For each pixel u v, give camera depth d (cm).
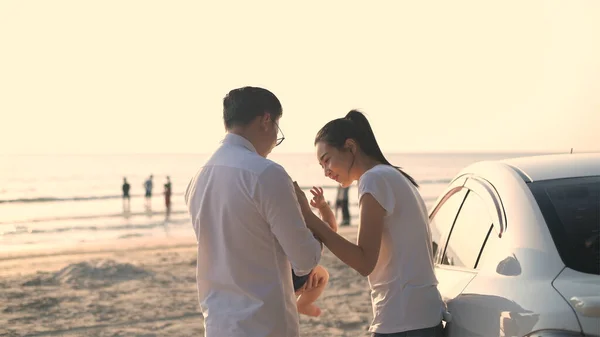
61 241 2378
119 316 903
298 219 268
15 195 5109
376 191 288
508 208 280
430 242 308
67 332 823
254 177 265
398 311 294
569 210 261
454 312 283
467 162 15888
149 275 1227
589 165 296
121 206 4134
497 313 247
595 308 213
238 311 272
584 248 244
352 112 321
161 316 900
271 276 273
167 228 2848
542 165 300
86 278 1184
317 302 942
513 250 262
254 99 283
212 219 280
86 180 7431
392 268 296
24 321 884
